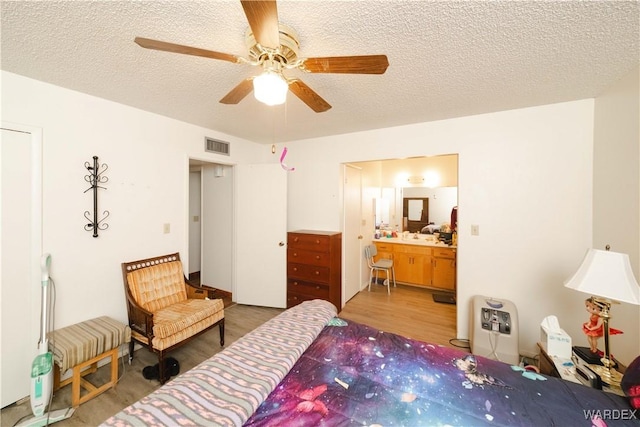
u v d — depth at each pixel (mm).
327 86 1922
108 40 1390
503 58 1547
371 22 1233
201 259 4074
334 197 3439
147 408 944
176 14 1191
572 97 2139
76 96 2020
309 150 3580
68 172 1988
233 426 884
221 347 2492
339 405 1026
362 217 4246
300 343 1411
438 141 2727
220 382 1087
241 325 2955
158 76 1790
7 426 1596
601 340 1966
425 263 4215
